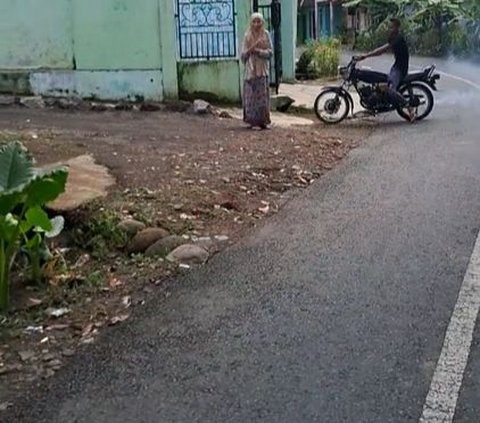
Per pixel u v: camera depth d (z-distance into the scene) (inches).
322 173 361.7
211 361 167.9
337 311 192.7
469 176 344.2
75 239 256.4
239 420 143.4
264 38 468.4
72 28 547.2
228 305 199.9
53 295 212.1
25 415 148.6
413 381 155.6
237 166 360.2
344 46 1603.1
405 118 528.4
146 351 174.6
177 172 340.5
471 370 159.9
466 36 1164.5
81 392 156.7
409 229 262.4
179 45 546.9
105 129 446.3
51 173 207.8
